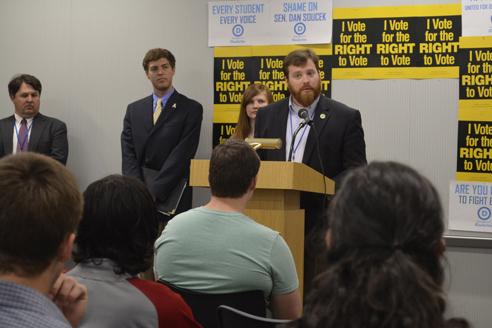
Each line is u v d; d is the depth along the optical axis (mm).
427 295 787
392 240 812
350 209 834
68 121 4867
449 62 4250
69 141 4859
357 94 4395
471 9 4215
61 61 4883
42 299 879
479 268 4203
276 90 4539
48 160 955
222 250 1874
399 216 811
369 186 834
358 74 4391
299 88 3178
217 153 1981
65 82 4875
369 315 789
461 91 4238
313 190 2615
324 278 852
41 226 886
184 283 1898
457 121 4246
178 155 4211
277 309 1969
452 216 4246
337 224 845
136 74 4777
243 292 1867
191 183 2500
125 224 1442
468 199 4227
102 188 1465
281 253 1904
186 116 4336
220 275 1863
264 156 3234
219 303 1870
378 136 4363
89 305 1384
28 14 4934
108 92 4816
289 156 2914
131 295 1413
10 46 4953
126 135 4391
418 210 816
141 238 1467
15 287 867
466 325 820
